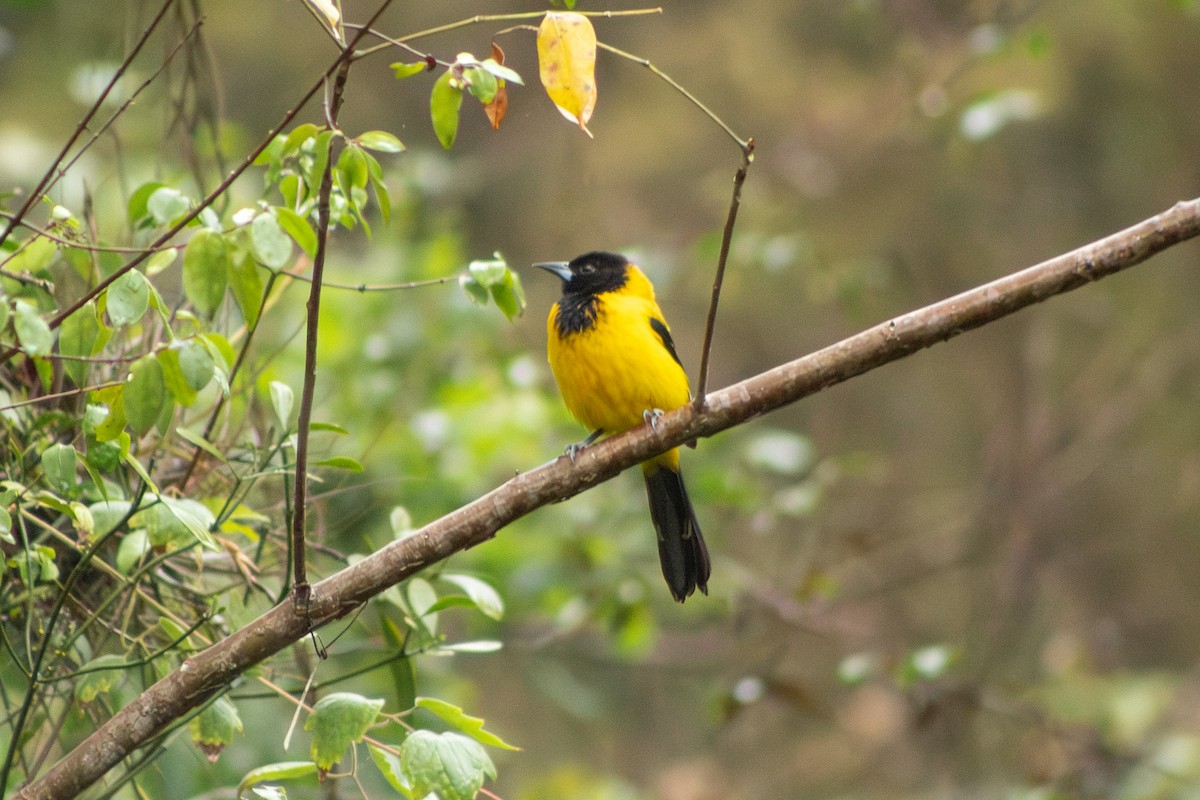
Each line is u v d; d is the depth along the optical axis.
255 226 5.72
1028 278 6.34
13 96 14.12
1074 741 11.88
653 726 17.42
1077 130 20.00
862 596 15.61
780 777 17.34
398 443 11.42
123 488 7.11
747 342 19.91
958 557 18.06
